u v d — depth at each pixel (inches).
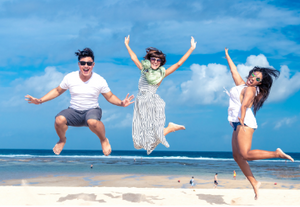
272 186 896.9
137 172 1331.2
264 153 180.1
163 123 203.9
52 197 249.3
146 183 940.6
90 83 201.6
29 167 1478.8
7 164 1690.5
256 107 202.1
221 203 232.5
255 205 225.3
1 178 991.6
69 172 1244.5
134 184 911.0
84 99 202.5
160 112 205.3
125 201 234.2
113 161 2343.8
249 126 191.6
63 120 199.9
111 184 895.7
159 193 278.8
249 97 190.1
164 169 1544.0
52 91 206.1
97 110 207.3
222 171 1461.6
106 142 214.2
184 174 1264.8
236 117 198.8
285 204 230.7
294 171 1526.8
